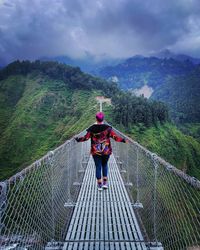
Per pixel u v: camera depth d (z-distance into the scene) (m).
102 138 4.39
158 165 4.81
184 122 131.38
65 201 5.83
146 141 56.44
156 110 69.62
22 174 2.87
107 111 68.88
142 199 5.94
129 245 4.09
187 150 63.66
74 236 4.35
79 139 4.45
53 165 4.60
